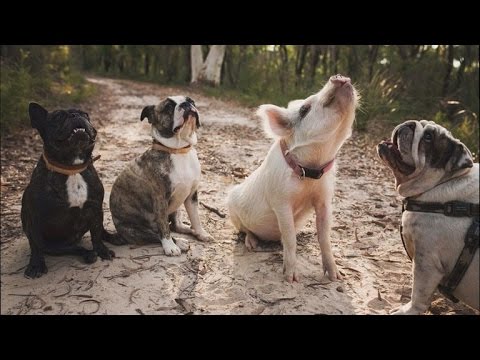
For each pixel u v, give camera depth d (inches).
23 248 46.2
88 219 42.1
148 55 386.0
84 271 40.9
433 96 145.4
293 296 38.5
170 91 248.2
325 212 41.2
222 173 76.8
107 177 70.8
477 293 31.9
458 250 31.6
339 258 46.2
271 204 40.8
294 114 38.6
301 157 38.3
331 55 185.8
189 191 46.4
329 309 37.0
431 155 32.5
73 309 36.0
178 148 44.1
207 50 318.7
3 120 97.1
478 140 102.4
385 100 127.3
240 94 209.8
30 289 38.4
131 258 43.5
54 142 38.5
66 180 39.8
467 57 145.9
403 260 46.2
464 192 31.9
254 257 45.2
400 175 34.8
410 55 160.6
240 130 117.8
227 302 37.5
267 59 246.4
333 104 35.0
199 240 48.8
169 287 39.0
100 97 195.5
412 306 34.5
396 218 57.9
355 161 87.1
